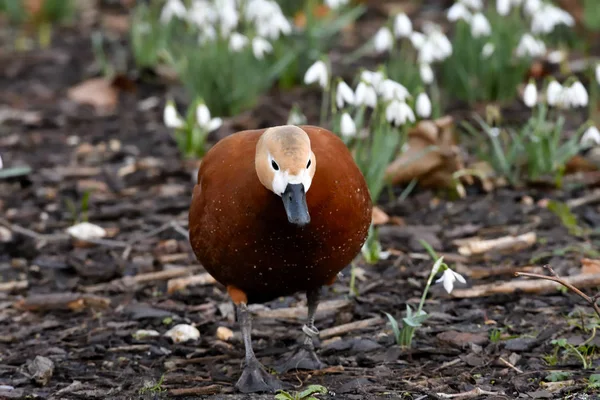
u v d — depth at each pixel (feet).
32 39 64.54
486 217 37.11
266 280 25.03
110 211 38.99
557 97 38.19
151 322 30.32
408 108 34.71
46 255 35.88
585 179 39.78
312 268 24.75
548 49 55.88
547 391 24.31
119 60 57.98
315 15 57.26
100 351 28.30
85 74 56.44
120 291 32.83
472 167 40.37
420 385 25.05
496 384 25.05
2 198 40.96
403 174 39.50
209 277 32.99
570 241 34.65
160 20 57.36
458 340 27.55
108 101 52.29
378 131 36.14
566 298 30.22
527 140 43.01
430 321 29.22
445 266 26.91
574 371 25.32
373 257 33.76
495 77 48.47
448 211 37.88
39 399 25.31
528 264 32.91
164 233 37.35
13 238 37.06
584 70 50.52
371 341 27.89
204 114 41.27
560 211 35.76
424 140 39.40
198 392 25.31
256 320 30.14
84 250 36.01
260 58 48.34
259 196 23.41
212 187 24.68
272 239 23.88
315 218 23.73
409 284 31.99
